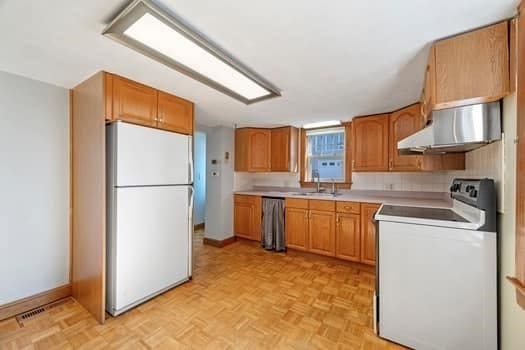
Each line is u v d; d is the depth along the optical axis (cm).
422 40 141
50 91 217
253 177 465
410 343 161
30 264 206
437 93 141
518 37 111
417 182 318
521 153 109
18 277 200
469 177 207
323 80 202
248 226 404
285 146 399
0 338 169
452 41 136
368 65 174
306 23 126
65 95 226
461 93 133
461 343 146
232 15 119
